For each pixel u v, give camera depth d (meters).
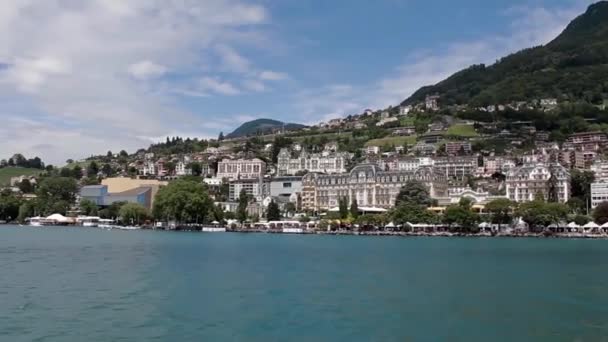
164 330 71.12
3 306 84.12
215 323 75.12
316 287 106.75
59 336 67.56
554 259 167.50
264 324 74.94
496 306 89.19
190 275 122.38
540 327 75.19
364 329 73.19
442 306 88.69
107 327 72.19
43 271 126.62
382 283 113.31
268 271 131.88
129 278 116.06
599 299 96.00
